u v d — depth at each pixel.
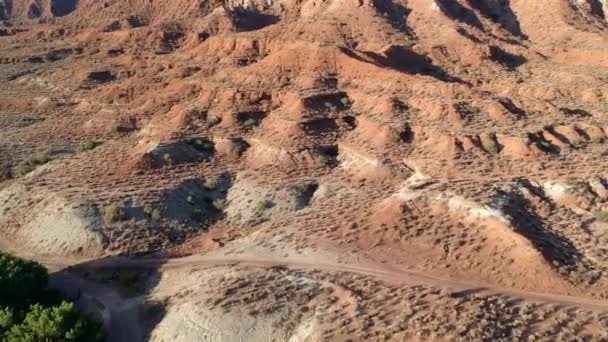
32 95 103.25
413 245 40.75
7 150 72.69
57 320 31.73
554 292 34.78
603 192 46.50
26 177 59.53
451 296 33.19
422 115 69.75
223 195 55.12
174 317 34.50
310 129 66.94
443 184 48.72
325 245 41.56
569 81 84.94
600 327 29.41
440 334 28.81
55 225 47.91
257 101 77.56
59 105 97.00
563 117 66.75
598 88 78.19
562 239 40.53
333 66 86.69
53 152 71.69
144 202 50.53
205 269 40.25
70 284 41.62
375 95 75.31
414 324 29.94
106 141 75.12
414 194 46.47
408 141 62.72
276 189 53.16
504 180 49.25
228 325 32.28
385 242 41.41
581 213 44.44
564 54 101.31
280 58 89.31
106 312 37.75
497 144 58.44
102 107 89.88
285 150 61.22
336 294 34.16
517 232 39.62
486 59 99.38
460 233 41.31
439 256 39.25
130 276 41.94
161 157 60.66
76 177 57.41
